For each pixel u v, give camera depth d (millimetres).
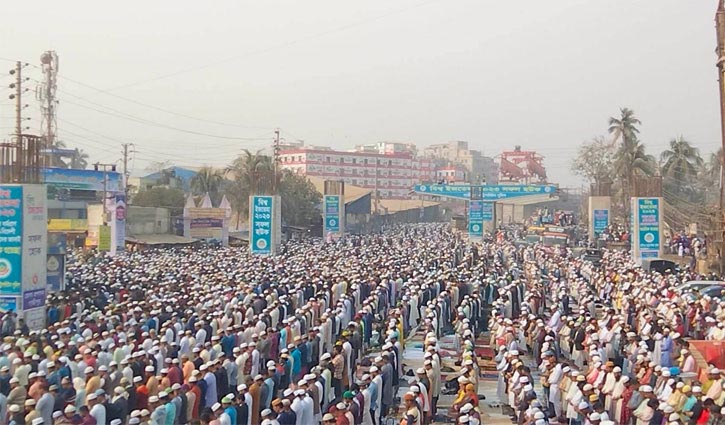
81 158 87812
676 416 15516
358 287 35000
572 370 20172
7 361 19469
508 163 132250
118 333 22859
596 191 76625
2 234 29578
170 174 92438
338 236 68875
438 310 31562
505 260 58062
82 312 28016
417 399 17188
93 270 39625
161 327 25125
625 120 82250
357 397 17344
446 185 74250
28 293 29891
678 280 42000
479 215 73375
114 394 17609
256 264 42875
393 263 45281
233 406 16562
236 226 83875
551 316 30703
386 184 168750
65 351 20750
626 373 23062
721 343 23219
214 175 86562
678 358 22453
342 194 69188
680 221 74688
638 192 48469
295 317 26469
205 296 30406
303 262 45312
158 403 16547
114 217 52594
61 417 15656
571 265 49594
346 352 21875
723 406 17016
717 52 40656
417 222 143750
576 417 18312
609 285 40156
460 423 15594
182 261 44719
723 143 41719
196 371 18422
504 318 28812
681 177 85438
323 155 158250
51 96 61094
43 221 31016
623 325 25641
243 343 22609
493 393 24281
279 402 16594
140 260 45688
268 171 71750
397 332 24969
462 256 58312
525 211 133000
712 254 46969
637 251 48062
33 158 30734
